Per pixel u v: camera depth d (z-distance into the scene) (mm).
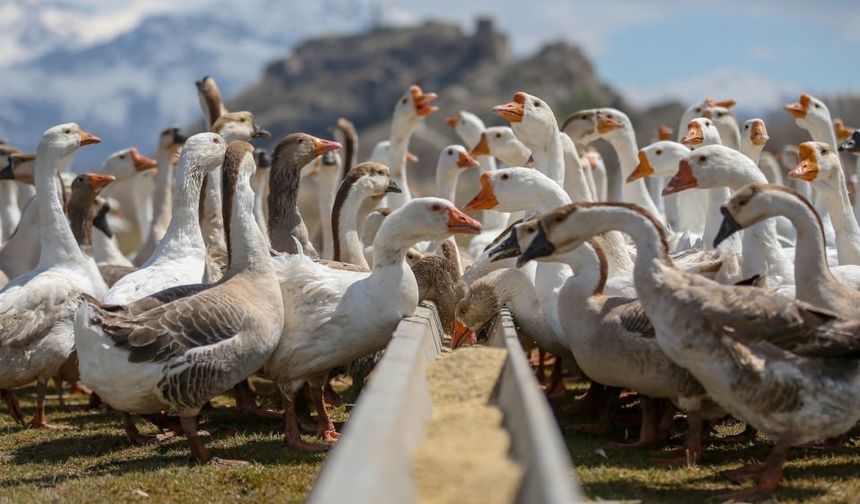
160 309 9891
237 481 9523
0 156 20812
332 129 24688
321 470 9773
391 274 10656
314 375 11102
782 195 9117
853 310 8977
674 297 8391
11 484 9906
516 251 10258
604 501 7914
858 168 16328
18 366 12398
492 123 78812
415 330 9891
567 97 131375
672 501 8125
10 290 12555
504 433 7852
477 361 9742
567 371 15398
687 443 9398
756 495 8164
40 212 13383
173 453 10836
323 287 10711
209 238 14492
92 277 13422
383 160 23359
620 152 16906
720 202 12773
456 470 7023
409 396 7652
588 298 9766
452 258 13164
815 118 16719
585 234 9102
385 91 173000
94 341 9766
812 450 9766
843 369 8133
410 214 10562
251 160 10969
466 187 50219
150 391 9781
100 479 9758
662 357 9141
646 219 8852
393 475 6184
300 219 14266
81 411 14086
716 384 8328
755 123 15453
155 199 19453
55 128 13492
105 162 19922
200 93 18859
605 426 10977
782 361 8094
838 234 13688
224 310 9977
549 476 5176
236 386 12680
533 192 11883
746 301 8133
